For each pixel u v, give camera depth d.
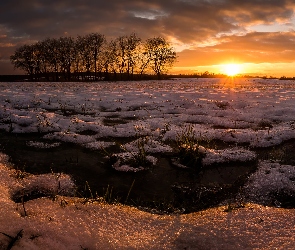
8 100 11.94
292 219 2.74
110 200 3.50
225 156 5.35
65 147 6.09
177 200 3.95
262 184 4.22
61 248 2.30
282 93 16.27
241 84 27.72
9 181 4.01
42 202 3.15
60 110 10.75
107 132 7.12
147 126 7.80
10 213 2.70
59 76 51.97
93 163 5.20
